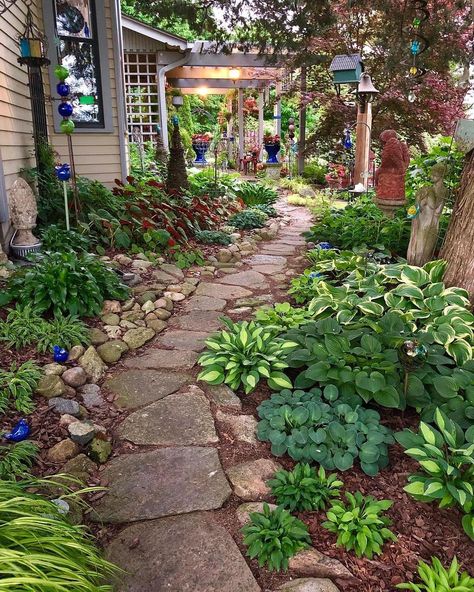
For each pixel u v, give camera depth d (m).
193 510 1.81
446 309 2.78
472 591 1.42
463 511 1.80
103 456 2.11
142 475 1.99
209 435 2.26
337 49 9.95
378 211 4.93
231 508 1.82
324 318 2.95
